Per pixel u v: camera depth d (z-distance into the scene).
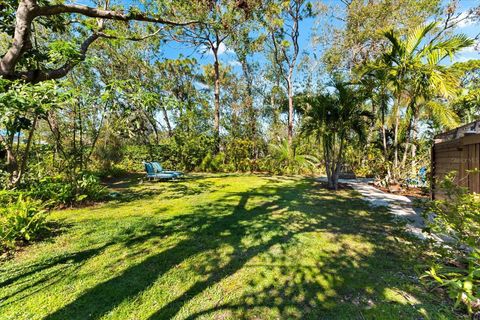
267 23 12.24
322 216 4.51
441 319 1.76
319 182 8.86
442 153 4.07
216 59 14.03
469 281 1.57
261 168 12.28
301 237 3.46
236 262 2.73
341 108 7.02
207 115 15.67
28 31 3.61
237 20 9.27
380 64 6.94
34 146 6.19
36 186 5.01
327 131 7.17
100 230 3.73
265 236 3.50
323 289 2.22
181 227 3.89
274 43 14.84
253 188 7.64
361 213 4.71
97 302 2.03
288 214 4.65
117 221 4.20
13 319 1.82
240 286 2.27
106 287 2.24
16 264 2.66
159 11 6.38
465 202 2.07
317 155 11.83
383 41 9.77
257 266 2.64
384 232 3.66
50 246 3.14
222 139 13.91
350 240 3.35
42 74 4.07
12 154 4.99
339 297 2.10
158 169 9.80
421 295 2.10
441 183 2.46
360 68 7.50
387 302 2.02
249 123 17.30
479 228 1.92
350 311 1.92
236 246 3.16
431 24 6.34
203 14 7.35
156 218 4.39
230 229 3.80
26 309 1.94
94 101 5.12
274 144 13.51
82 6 3.89
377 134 11.26
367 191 7.12
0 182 4.67
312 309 1.95
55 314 1.88
